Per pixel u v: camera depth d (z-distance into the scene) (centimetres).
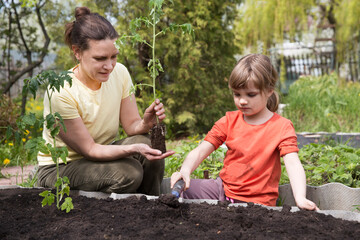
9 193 222
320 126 690
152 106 216
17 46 835
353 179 274
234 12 832
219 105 785
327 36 1184
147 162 238
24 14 816
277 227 159
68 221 174
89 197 216
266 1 1034
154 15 205
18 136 182
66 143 225
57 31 889
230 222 166
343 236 149
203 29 766
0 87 834
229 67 798
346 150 315
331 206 220
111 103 238
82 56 210
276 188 205
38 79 176
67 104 218
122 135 543
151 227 162
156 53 717
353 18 987
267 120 206
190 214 177
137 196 207
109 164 223
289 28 1038
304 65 1188
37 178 268
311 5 1044
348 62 1011
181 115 735
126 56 696
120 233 157
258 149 202
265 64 196
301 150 335
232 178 209
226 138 218
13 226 170
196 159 211
